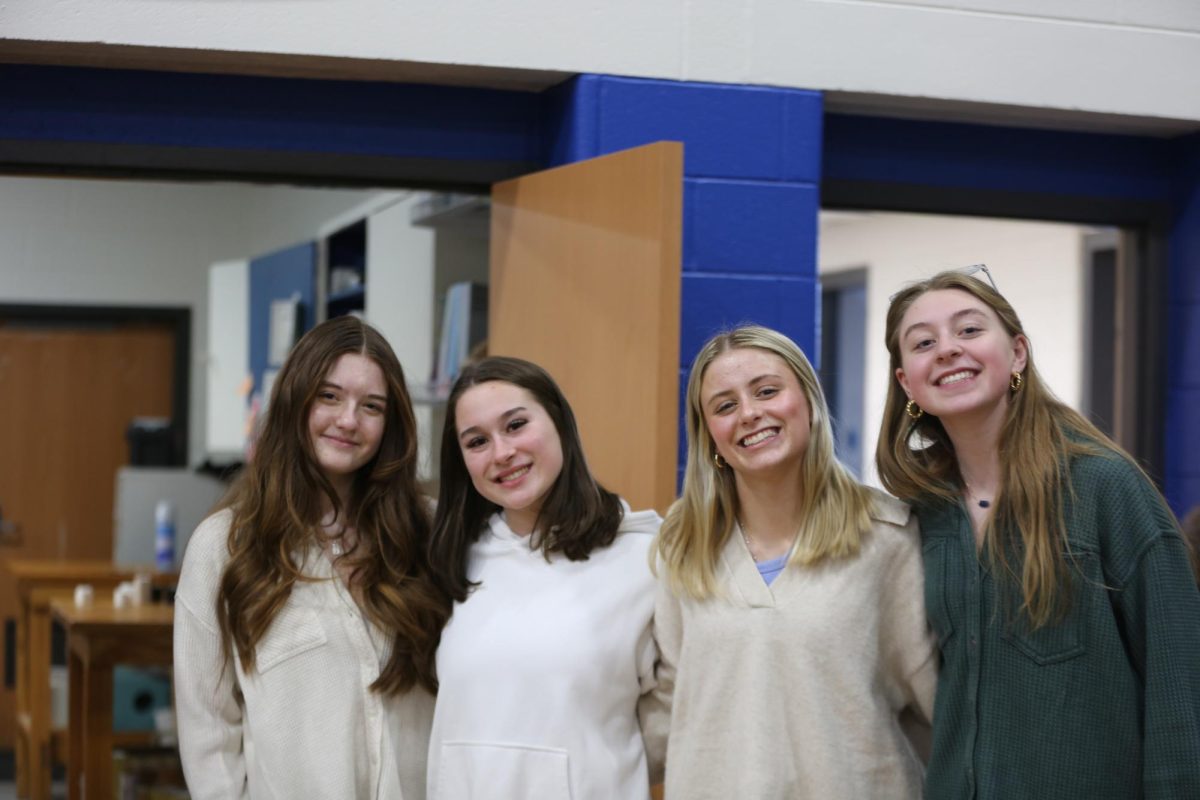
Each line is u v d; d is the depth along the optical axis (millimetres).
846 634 1978
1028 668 1901
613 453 2717
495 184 3195
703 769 2021
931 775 1982
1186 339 3559
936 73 3174
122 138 2975
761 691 1984
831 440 2043
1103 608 1865
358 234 5270
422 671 2191
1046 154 3512
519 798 2053
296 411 2146
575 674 2078
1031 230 5543
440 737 2125
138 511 5750
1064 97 3246
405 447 2238
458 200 3854
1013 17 3215
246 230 7086
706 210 3053
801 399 2016
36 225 6809
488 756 2064
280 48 2842
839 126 3375
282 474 2152
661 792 2799
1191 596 1849
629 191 2682
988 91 3201
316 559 2189
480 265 4168
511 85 3129
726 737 2014
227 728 2154
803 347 3107
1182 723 1795
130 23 2775
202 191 7031
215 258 7051
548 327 2969
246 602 2113
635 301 2646
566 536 2166
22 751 5184
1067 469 1922
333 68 2969
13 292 6773
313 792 2094
